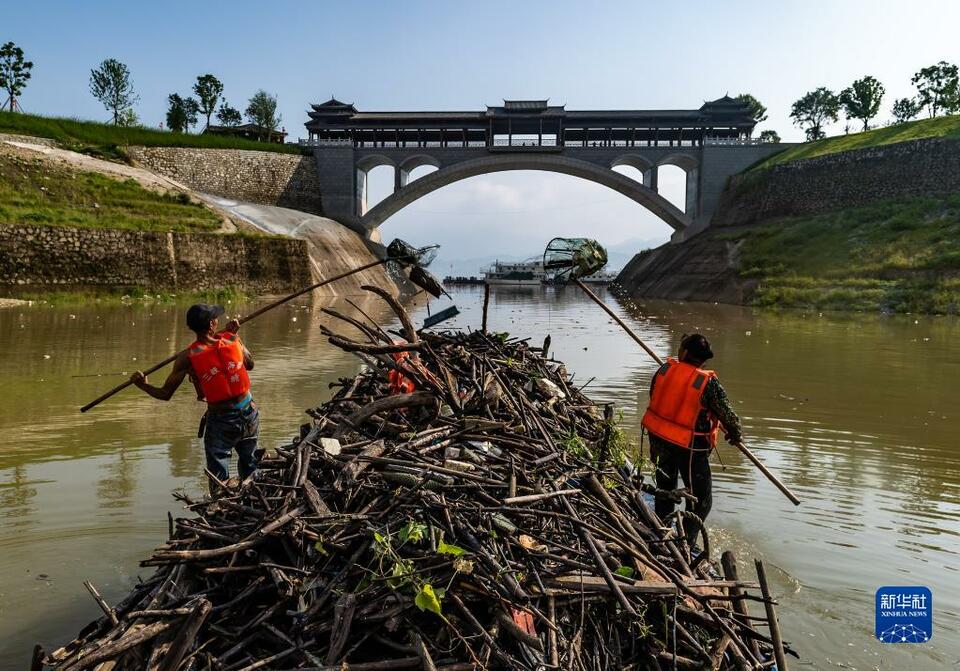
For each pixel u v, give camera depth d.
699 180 58.47
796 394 9.30
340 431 3.62
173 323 17.89
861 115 62.69
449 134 68.31
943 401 8.85
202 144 53.56
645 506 3.62
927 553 4.26
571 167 60.03
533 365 5.38
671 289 42.50
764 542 4.41
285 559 2.76
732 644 2.73
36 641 3.17
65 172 33.22
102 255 27.78
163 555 2.50
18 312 20.56
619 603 2.69
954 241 31.16
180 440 6.51
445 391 3.90
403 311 4.60
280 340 15.09
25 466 5.68
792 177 49.44
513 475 3.19
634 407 8.38
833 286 31.34
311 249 38.81
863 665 3.09
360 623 2.44
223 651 2.39
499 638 2.48
